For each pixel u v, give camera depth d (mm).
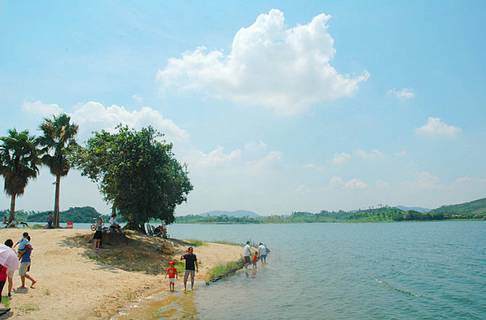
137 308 16281
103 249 26484
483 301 21312
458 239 82562
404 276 30734
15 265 13344
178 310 16422
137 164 29016
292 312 17609
